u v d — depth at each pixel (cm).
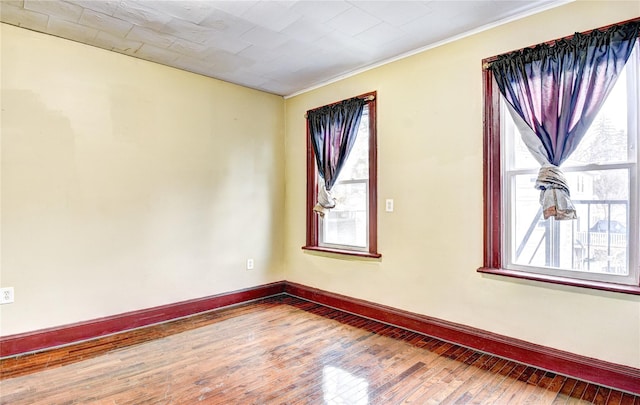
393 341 292
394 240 328
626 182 219
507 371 240
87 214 299
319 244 411
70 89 291
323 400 209
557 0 233
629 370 211
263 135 423
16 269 268
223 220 386
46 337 276
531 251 256
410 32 279
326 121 386
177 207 351
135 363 255
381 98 338
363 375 237
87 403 206
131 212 322
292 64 343
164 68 343
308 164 417
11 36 266
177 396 213
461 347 279
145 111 331
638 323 210
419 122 309
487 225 268
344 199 383
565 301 234
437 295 298
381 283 339
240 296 397
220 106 384
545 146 236
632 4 211
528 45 249
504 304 260
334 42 296
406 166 318
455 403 205
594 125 229
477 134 274
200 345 286
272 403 206
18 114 269
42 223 278
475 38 275
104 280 307
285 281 442
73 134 292
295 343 289
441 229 295
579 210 236
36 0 232
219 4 239
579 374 227
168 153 345
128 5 239
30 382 228
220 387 223
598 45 217
